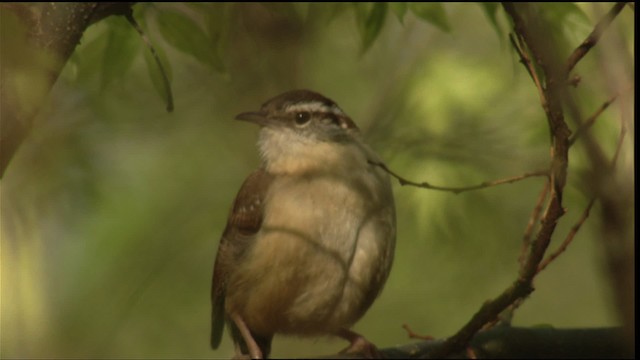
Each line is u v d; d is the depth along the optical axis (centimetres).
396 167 1266
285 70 1536
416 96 1348
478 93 1328
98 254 1372
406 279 1447
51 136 627
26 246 593
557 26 971
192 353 1438
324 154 968
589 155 630
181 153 1529
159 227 1449
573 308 1647
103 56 1000
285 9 1122
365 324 1508
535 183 1402
